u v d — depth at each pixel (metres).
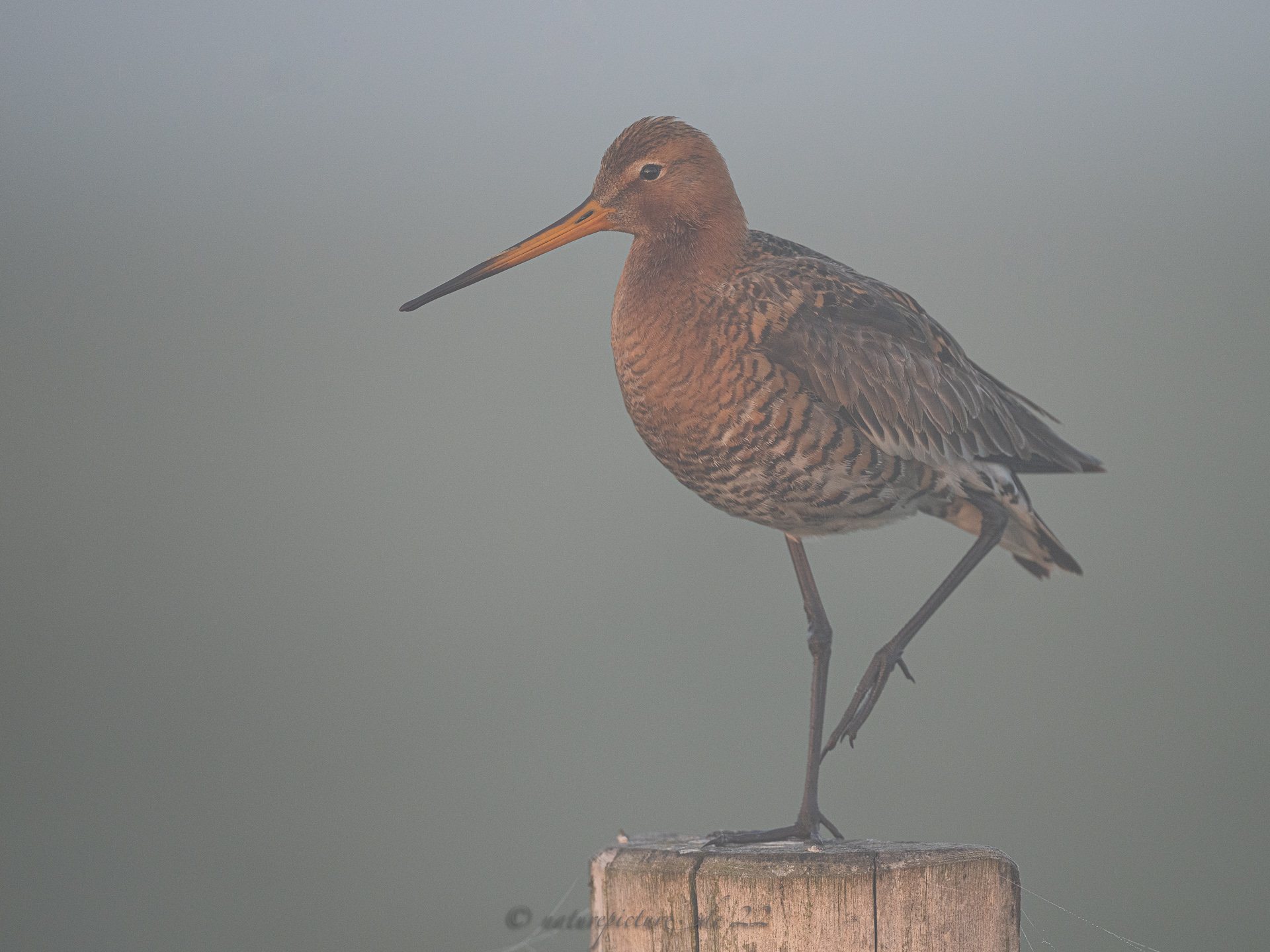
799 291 8.62
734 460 8.56
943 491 8.89
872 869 6.20
